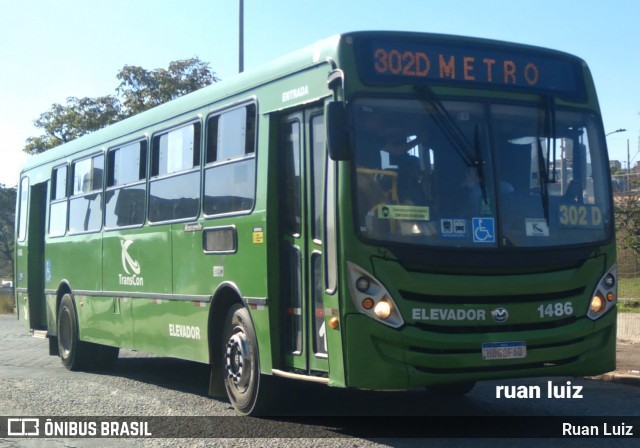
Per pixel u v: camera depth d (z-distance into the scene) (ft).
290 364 27.78
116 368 47.14
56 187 50.26
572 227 26.50
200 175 33.68
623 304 59.57
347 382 24.13
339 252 24.45
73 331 46.14
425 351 24.21
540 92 27.17
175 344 35.35
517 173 26.13
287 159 28.48
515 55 27.12
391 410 31.83
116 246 41.29
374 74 25.34
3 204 194.49
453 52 26.35
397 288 24.21
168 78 99.25
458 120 25.90
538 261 25.55
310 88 26.81
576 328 25.80
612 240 27.17
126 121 41.75
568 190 26.78
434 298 24.45
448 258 24.68
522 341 24.97
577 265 26.27
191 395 36.47
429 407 32.42
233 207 30.99
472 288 24.66
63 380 42.16
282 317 28.35
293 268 27.84
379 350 24.07
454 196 25.27
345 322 24.23
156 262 37.06
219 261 31.73
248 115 30.42
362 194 24.50
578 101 27.84
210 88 33.91
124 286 40.29
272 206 28.53
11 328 86.48
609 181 27.78
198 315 33.24
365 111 25.02
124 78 99.50
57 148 50.72
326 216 25.26
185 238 34.50
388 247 24.32
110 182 42.73
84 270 45.14
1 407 34.01
